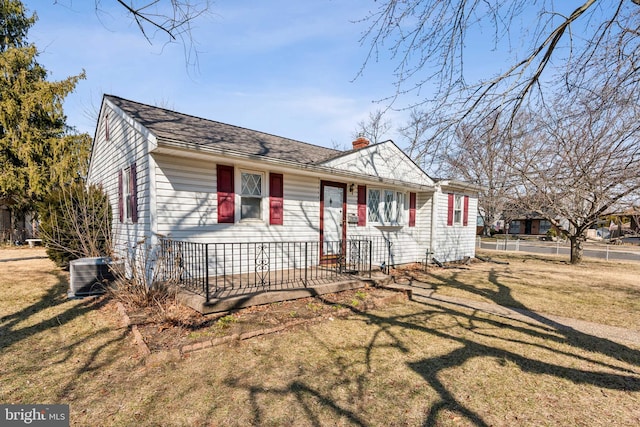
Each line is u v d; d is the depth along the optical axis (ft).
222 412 8.14
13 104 48.52
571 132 26.04
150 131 16.83
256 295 16.12
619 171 21.02
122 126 23.39
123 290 17.44
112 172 26.91
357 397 9.02
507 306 19.60
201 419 7.84
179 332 12.67
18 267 30.37
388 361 11.41
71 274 18.93
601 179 24.18
